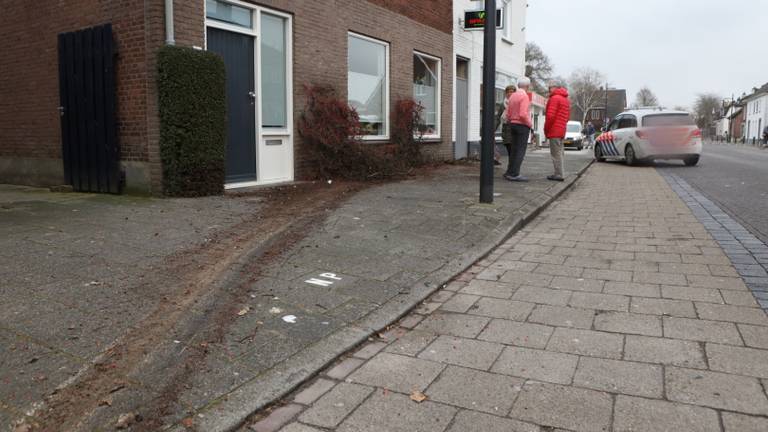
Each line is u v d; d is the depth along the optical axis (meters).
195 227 5.98
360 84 11.73
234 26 8.48
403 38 13.00
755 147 50.25
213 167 7.80
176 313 3.78
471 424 2.70
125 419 2.60
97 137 8.12
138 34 7.49
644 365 3.26
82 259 4.77
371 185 9.46
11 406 2.68
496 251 5.98
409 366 3.31
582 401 2.88
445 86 15.27
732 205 8.80
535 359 3.38
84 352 3.19
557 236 6.69
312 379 3.14
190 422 2.62
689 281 4.79
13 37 9.27
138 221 6.19
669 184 11.96
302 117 9.73
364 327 3.76
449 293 4.62
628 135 17.72
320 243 5.64
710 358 3.32
